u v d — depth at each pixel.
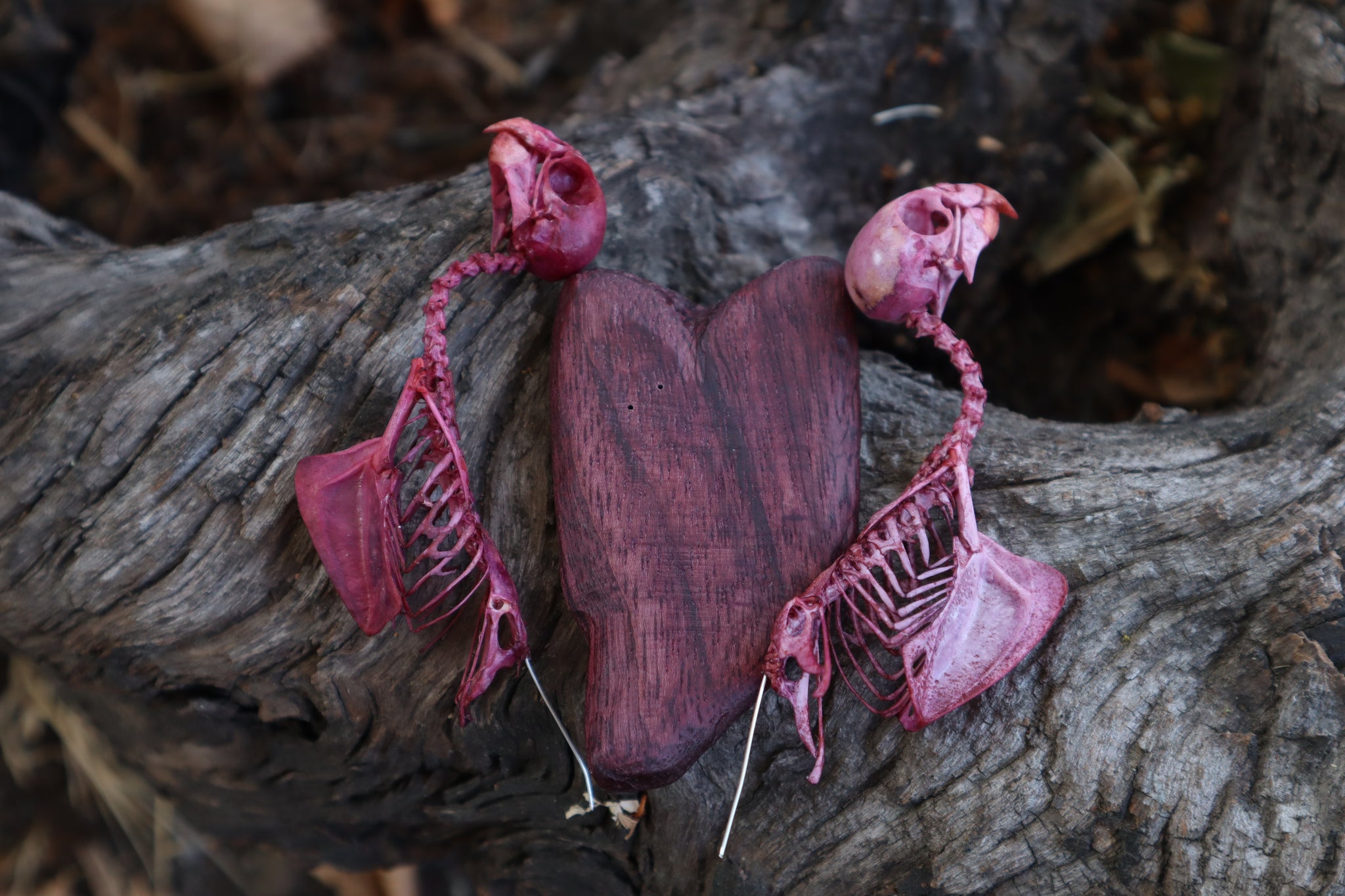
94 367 0.47
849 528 0.45
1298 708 0.44
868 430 0.47
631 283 0.46
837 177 0.52
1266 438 0.46
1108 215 0.54
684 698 0.44
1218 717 0.45
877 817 0.45
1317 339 0.49
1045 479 0.46
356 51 0.62
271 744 0.49
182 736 0.49
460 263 0.45
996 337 0.54
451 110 0.62
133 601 0.47
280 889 0.57
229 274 0.47
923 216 0.46
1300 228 0.50
